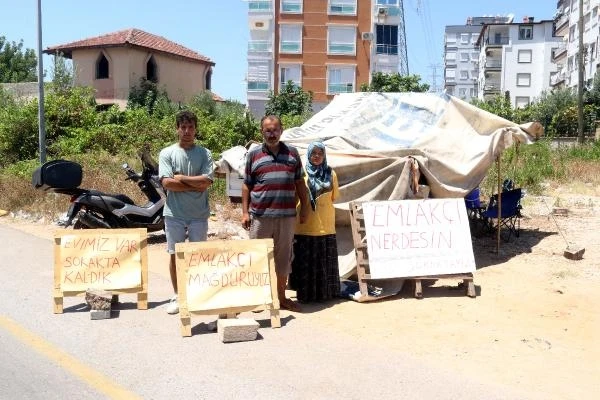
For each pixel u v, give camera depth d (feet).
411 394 14.62
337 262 22.85
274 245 21.01
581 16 110.42
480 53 271.08
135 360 16.56
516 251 30.78
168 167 20.34
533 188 50.24
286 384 15.08
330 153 26.66
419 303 22.62
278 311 19.61
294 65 152.87
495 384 15.34
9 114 66.44
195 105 110.73
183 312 18.65
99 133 65.46
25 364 16.22
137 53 115.96
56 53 103.81
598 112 126.21
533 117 139.44
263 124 20.45
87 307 21.34
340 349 17.62
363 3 151.02
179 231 20.75
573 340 18.90
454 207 24.34
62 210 39.86
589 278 25.98
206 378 15.40
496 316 21.13
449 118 30.60
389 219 23.68
